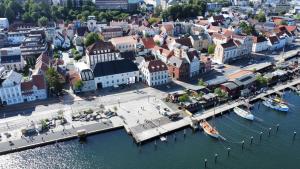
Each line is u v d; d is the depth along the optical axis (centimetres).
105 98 15562
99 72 16625
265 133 12775
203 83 16450
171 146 11888
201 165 10762
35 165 10831
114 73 16888
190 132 12800
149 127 12875
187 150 11650
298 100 15738
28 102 15175
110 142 12131
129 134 12544
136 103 14988
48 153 11475
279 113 14400
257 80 16912
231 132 12812
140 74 17812
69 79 17362
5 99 14850
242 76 17162
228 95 15638
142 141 11900
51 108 14525
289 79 18212
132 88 16800
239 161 11038
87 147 11819
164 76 17275
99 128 12812
